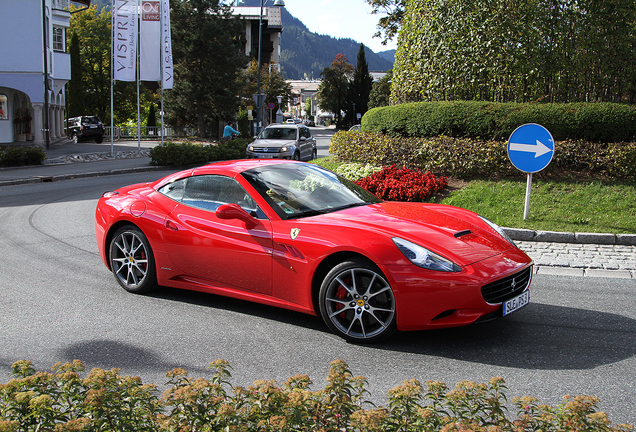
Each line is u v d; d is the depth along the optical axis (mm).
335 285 4000
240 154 23859
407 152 10930
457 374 3408
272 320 4484
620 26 10617
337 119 104312
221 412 1889
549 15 10859
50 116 33188
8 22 27312
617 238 7137
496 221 8000
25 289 5418
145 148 29078
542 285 5484
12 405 2002
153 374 3447
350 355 3742
